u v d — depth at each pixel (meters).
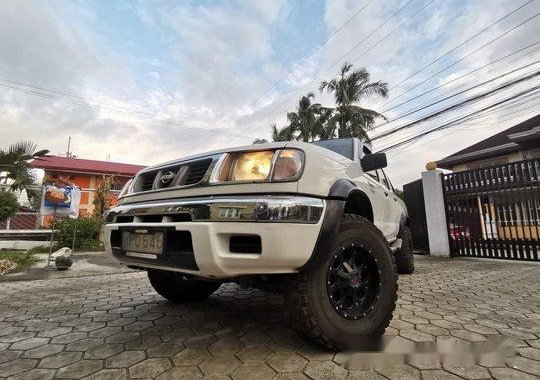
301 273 1.86
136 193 2.40
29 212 8.77
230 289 3.86
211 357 1.89
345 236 2.04
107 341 2.19
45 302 3.33
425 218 8.08
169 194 2.13
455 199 7.48
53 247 8.23
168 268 1.92
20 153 7.64
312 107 22.98
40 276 5.04
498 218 6.77
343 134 19.58
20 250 7.71
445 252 7.42
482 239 6.98
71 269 5.70
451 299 3.25
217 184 1.94
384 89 19.56
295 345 2.04
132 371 1.73
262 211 1.67
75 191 6.49
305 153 1.95
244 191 1.85
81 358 1.91
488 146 17.70
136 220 2.19
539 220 6.22
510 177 6.66
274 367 1.74
